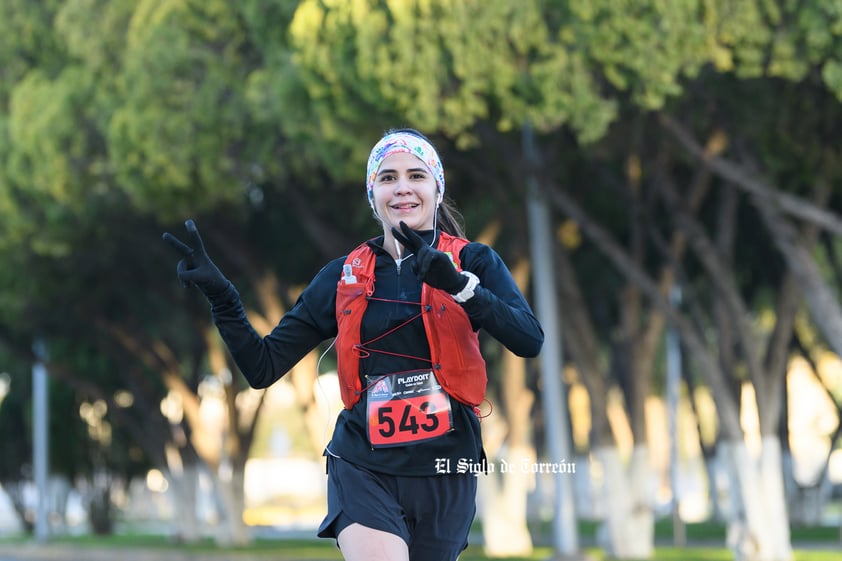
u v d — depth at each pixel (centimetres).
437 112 3916
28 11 6062
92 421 9569
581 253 6431
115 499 10981
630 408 5628
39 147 5616
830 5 3584
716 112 4216
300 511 15612
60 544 8769
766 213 4366
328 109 4119
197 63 5050
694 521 10581
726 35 3725
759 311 7931
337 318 988
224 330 955
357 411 980
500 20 3825
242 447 7844
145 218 6162
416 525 981
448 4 3806
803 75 3750
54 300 7275
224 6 5025
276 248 6625
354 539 947
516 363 6088
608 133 4347
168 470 8675
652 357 5600
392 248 991
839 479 16238
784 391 8288
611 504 5497
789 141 4256
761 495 4834
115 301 7594
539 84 3819
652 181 4950
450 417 966
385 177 990
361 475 966
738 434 4831
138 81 5081
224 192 5150
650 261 6141
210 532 11450
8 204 6047
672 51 3709
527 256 5522
